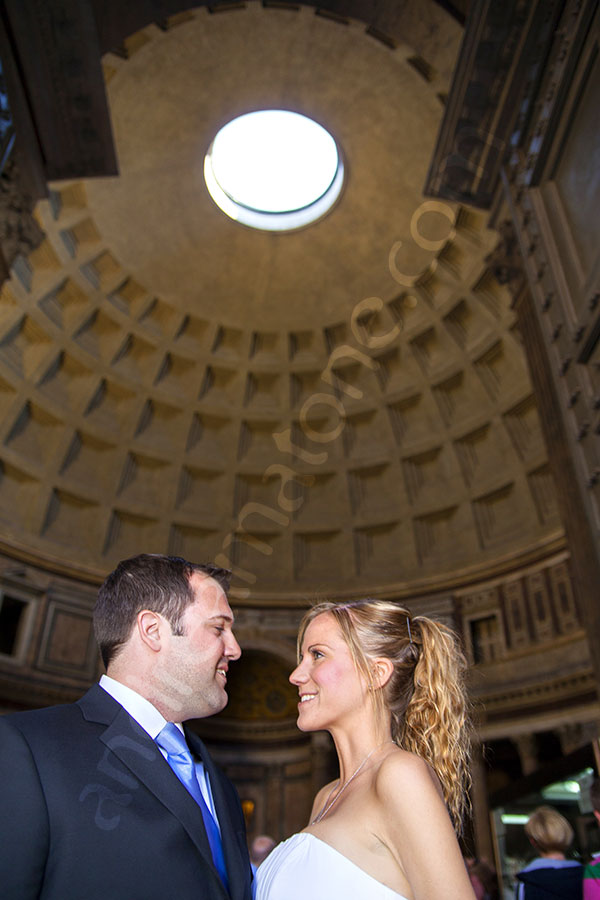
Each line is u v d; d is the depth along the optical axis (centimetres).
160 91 1345
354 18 1016
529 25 803
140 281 1655
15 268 1473
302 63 1318
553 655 1398
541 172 829
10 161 930
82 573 1608
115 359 1705
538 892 403
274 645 1689
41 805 180
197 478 1834
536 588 1505
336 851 200
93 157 1016
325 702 249
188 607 240
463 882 177
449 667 257
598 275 681
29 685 1433
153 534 1752
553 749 1422
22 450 1609
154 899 181
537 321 884
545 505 1568
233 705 1764
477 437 1712
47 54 878
